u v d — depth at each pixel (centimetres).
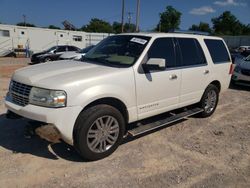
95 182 330
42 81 348
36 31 3189
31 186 317
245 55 1547
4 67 1611
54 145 420
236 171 371
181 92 495
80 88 346
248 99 805
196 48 533
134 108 413
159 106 455
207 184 338
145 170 363
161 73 443
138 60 412
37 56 2030
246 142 471
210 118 598
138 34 467
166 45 464
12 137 443
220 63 592
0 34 3006
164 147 436
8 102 384
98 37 3706
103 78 368
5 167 353
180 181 342
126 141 452
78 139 354
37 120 340
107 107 373
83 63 431
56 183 325
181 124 551
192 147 441
